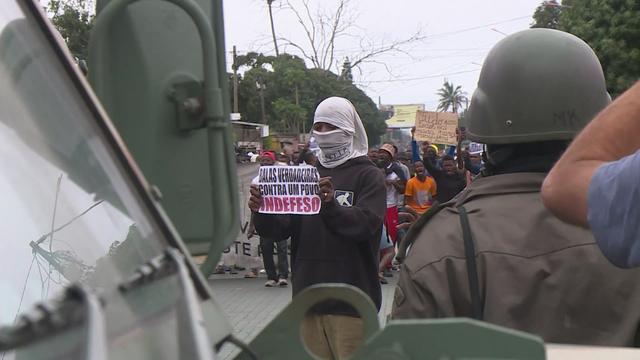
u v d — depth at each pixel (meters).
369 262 3.82
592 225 1.59
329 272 3.75
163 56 2.02
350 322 3.28
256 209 3.90
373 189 3.82
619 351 1.49
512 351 1.26
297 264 3.86
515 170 2.28
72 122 1.54
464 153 12.49
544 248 2.05
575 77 2.20
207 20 1.97
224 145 2.04
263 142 31.62
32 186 1.35
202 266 1.98
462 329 1.28
